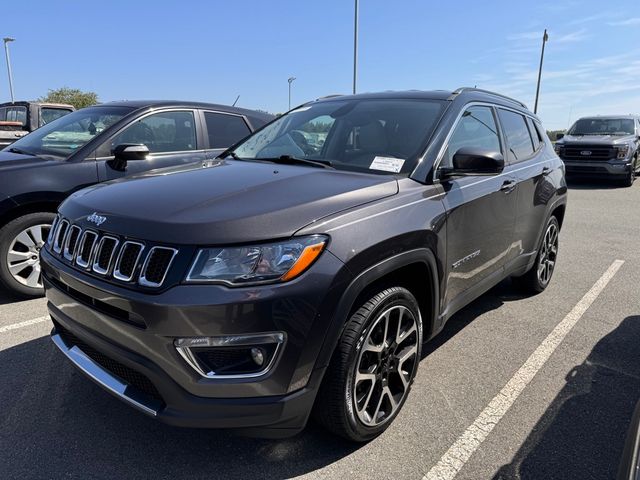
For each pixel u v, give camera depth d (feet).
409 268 8.80
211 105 18.62
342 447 8.43
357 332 7.64
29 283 14.55
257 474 7.79
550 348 12.08
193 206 7.39
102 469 7.83
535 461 8.11
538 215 14.11
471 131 11.29
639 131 48.88
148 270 6.82
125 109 16.60
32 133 17.58
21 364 10.92
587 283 17.10
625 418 9.28
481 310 14.52
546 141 15.92
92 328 7.66
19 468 7.80
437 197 9.31
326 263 7.04
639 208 33.55
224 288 6.56
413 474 7.81
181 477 7.70
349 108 11.84
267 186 8.25
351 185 8.41
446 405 9.62
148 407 7.06
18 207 13.88
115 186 8.93
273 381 6.82
